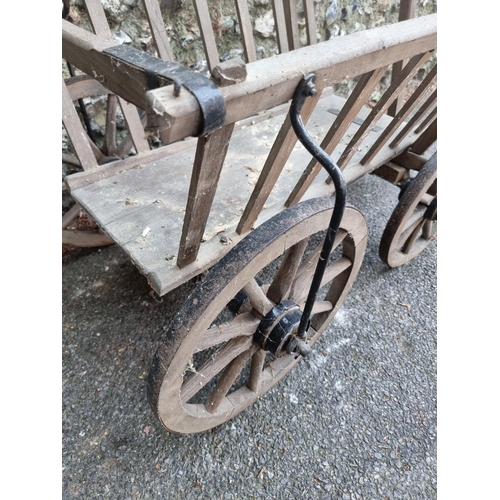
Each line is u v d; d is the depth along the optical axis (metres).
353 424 1.13
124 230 0.94
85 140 1.07
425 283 1.55
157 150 1.21
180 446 1.06
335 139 0.85
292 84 0.57
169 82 0.48
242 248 0.71
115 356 1.25
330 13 2.03
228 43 1.79
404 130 1.26
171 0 1.52
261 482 1.01
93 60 0.62
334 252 1.62
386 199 1.95
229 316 1.40
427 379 1.25
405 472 1.04
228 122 0.53
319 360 1.27
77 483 0.99
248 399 1.06
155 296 1.44
